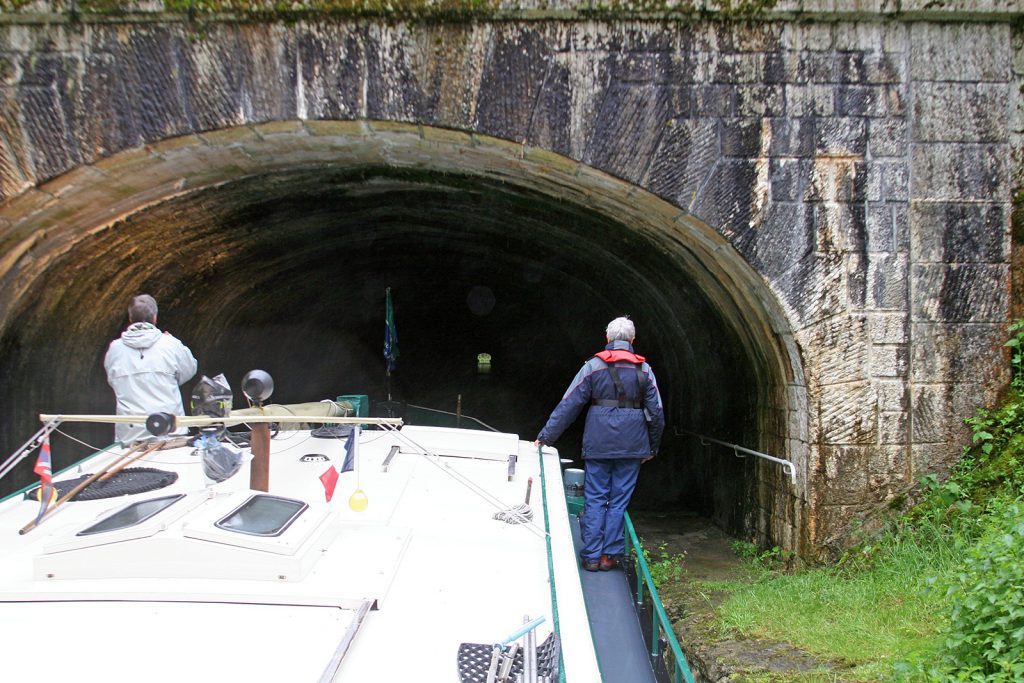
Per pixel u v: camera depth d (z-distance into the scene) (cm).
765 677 373
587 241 760
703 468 783
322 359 1545
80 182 498
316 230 853
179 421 249
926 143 502
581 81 490
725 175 496
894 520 496
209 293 894
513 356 1877
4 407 598
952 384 504
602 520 424
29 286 580
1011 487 475
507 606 224
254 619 196
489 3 476
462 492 347
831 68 496
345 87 482
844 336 501
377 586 222
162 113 478
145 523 223
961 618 331
